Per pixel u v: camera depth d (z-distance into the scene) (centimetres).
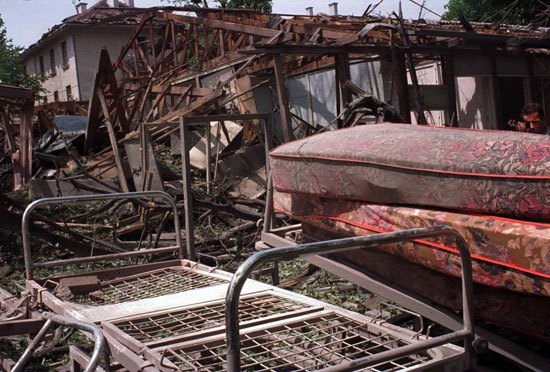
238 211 914
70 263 523
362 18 1373
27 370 464
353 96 1240
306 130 1565
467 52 1326
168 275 534
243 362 354
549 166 280
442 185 324
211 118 589
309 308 395
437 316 344
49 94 3791
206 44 1942
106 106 1342
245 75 1661
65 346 497
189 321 387
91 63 3384
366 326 354
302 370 316
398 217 350
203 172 1293
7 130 1315
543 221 285
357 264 409
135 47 2178
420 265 356
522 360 298
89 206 1117
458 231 313
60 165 1359
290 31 1282
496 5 2164
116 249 837
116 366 396
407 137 365
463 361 299
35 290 477
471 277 299
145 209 888
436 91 1341
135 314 394
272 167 461
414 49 1205
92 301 466
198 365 313
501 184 296
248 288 455
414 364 317
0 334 410
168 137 1433
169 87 1560
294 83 1667
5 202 850
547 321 294
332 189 400
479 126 1529
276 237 507
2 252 847
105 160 1309
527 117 679
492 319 320
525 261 283
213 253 863
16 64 3462
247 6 2984
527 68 1530
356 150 376
